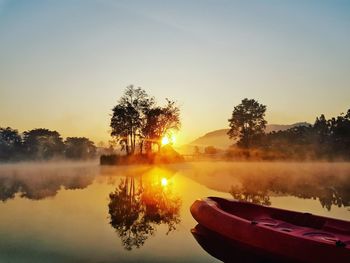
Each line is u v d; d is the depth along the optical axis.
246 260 9.77
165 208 17.28
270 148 81.56
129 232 12.47
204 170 48.59
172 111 61.88
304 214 11.52
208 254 10.12
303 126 86.75
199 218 12.27
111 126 61.19
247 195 22.09
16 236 11.86
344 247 8.14
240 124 84.19
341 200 20.02
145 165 60.31
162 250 10.44
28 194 22.61
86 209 16.97
